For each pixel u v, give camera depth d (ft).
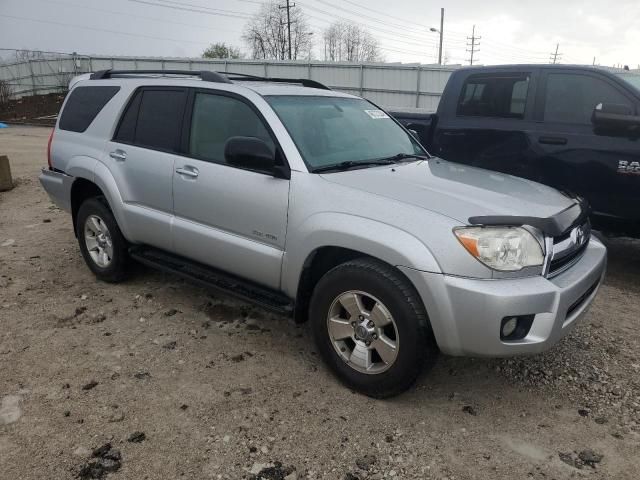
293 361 11.93
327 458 8.93
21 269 17.31
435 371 11.69
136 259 15.10
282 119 11.91
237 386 10.90
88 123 16.12
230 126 12.60
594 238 12.57
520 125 18.49
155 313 14.23
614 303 15.53
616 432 9.71
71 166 15.99
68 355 11.98
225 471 8.58
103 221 15.53
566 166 17.51
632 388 11.09
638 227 16.75
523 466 8.84
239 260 12.19
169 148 13.74
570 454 9.14
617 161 16.46
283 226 11.21
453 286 9.09
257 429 9.59
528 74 18.58
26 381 10.91
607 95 16.98
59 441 9.15
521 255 9.32
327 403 10.39
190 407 10.17
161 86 14.32
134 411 10.00
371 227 9.87
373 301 10.19
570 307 10.02
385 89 100.17
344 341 10.91
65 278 16.63
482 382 11.30
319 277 11.50
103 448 8.98
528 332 9.36
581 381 11.36
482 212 9.76
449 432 9.66
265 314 14.26
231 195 12.05
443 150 20.58
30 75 130.93
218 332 13.24
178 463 8.72
